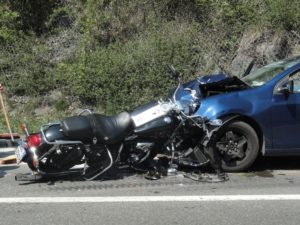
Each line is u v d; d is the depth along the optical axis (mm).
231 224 5805
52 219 6023
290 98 8102
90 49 14016
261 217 6031
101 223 5867
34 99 13219
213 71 13273
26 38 14117
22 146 7551
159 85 12852
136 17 14555
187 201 6660
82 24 14570
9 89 13336
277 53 13273
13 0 14812
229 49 13609
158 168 7953
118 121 7551
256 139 8031
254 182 7574
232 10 14031
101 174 7711
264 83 8266
